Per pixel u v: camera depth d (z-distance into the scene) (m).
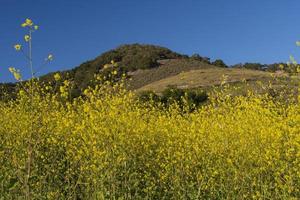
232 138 13.89
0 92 18.11
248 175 12.15
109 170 11.56
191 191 12.12
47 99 14.32
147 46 95.31
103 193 10.88
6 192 9.80
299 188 11.58
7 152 13.16
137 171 12.88
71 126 14.10
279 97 16.83
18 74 8.88
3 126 15.93
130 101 15.39
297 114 14.78
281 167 12.05
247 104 16.27
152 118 16.97
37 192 10.77
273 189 12.02
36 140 7.52
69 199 10.98
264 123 14.64
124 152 12.23
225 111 16.97
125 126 13.38
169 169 12.39
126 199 11.22
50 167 12.12
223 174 12.36
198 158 13.28
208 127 14.86
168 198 12.27
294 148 12.52
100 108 13.83
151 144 14.20
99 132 12.31
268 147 12.66
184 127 15.48
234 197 11.73
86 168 11.45
